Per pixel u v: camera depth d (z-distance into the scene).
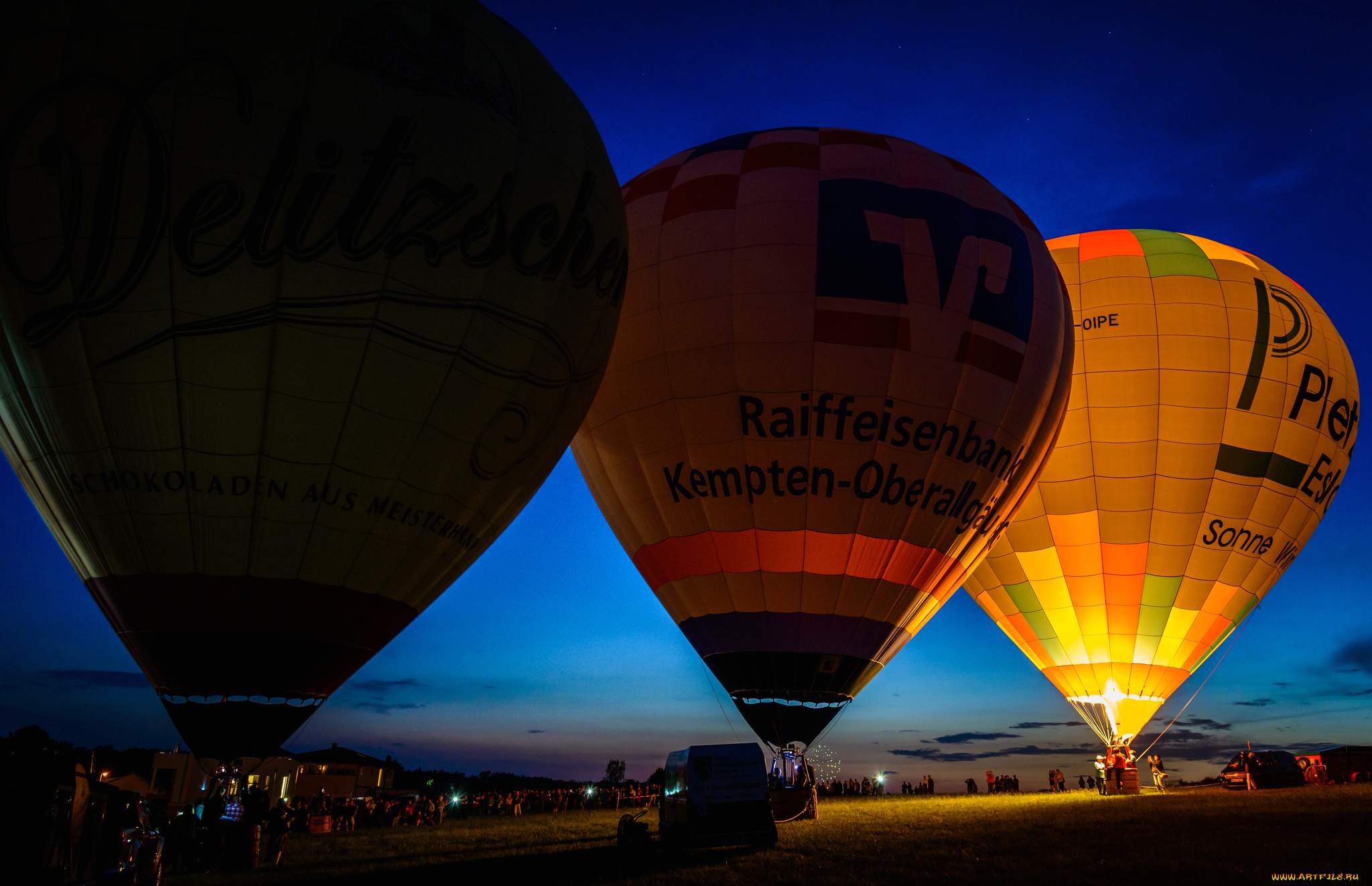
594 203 15.49
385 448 13.26
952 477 18.27
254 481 12.64
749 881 10.48
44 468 12.70
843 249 18.05
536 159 14.52
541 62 15.58
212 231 12.10
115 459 12.36
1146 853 11.22
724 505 18.19
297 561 13.01
